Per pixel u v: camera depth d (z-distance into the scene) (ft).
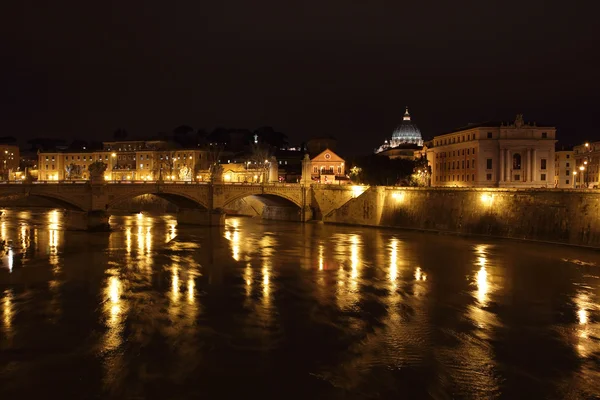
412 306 159.02
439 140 641.40
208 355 117.91
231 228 376.48
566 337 133.08
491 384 106.11
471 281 193.88
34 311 148.05
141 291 172.35
